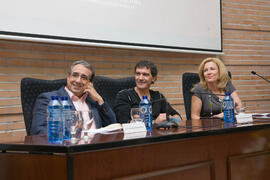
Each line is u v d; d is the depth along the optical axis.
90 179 1.13
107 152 1.19
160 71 3.79
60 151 1.04
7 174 1.21
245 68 4.41
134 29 3.44
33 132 1.80
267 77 4.55
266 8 4.58
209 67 2.69
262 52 4.53
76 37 3.07
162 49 3.63
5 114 2.89
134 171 1.27
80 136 1.34
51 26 2.93
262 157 1.79
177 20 3.76
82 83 2.07
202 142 1.52
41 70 3.07
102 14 3.23
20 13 2.78
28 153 1.16
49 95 1.91
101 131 1.56
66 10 3.02
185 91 2.84
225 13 4.27
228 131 1.57
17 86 2.93
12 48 2.91
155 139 1.28
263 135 1.82
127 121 2.26
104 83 2.43
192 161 1.47
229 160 1.61
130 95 2.36
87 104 2.17
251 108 4.42
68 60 3.22
